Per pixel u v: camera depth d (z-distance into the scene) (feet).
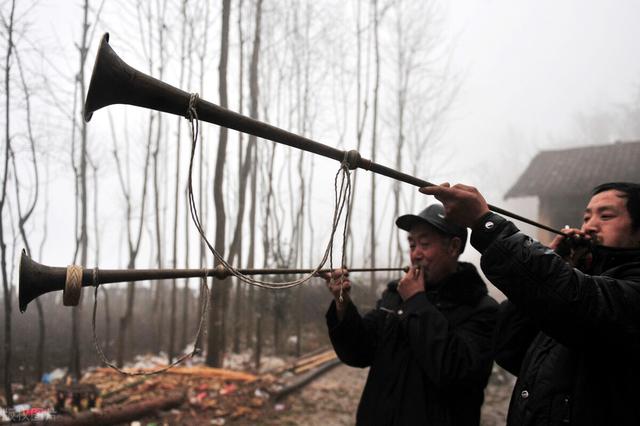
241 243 23.98
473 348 6.36
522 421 4.58
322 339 27.84
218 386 16.31
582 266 5.17
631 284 4.00
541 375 4.58
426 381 6.46
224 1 19.67
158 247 22.62
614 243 4.83
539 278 3.92
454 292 7.06
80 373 16.24
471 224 4.41
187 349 23.56
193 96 3.81
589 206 5.17
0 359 17.42
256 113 23.00
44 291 4.18
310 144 4.36
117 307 32.68
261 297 24.67
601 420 4.08
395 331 6.94
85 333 23.66
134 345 23.30
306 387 18.17
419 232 7.43
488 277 4.21
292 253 28.40
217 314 19.57
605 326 3.78
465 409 6.40
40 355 15.76
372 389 6.87
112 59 3.65
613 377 4.11
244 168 22.49
